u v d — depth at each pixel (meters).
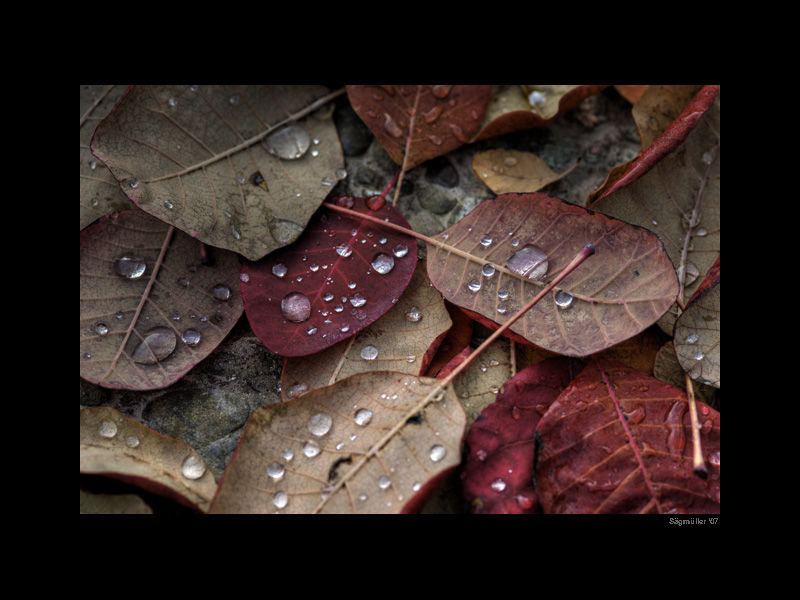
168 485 0.46
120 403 0.49
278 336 0.48
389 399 0.47
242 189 0.49
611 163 0.52
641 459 0.46
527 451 0.47
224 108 0.50
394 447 0.46
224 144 0.49
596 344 0.47
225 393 0.49
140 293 0.49
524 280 0.48
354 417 0.47
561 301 0.47
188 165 0.49
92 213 0.49
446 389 0.47
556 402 0.47
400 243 0.49
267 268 0.48
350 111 0.52
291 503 0.46
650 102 0.51
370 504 0.46
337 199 0.50
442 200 0.51
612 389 0.47
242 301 0.49
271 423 0.47
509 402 0.47
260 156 0.50
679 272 0.49
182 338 0.48
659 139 0.49
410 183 0.52
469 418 0.48
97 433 0.47
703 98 0.49
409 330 0.48
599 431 0.47
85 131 0.50
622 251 0.47
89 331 0.48
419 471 0.46
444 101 0.51
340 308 0.48
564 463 0.46
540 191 0.52
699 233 0.49
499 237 0.48
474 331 0.49
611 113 0.53
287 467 0.46
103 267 0.49
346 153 0.52
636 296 0.47
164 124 0.49
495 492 0.46
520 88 0.52
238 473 0.46
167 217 0.48
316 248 0.49
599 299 0.47
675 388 0.47
